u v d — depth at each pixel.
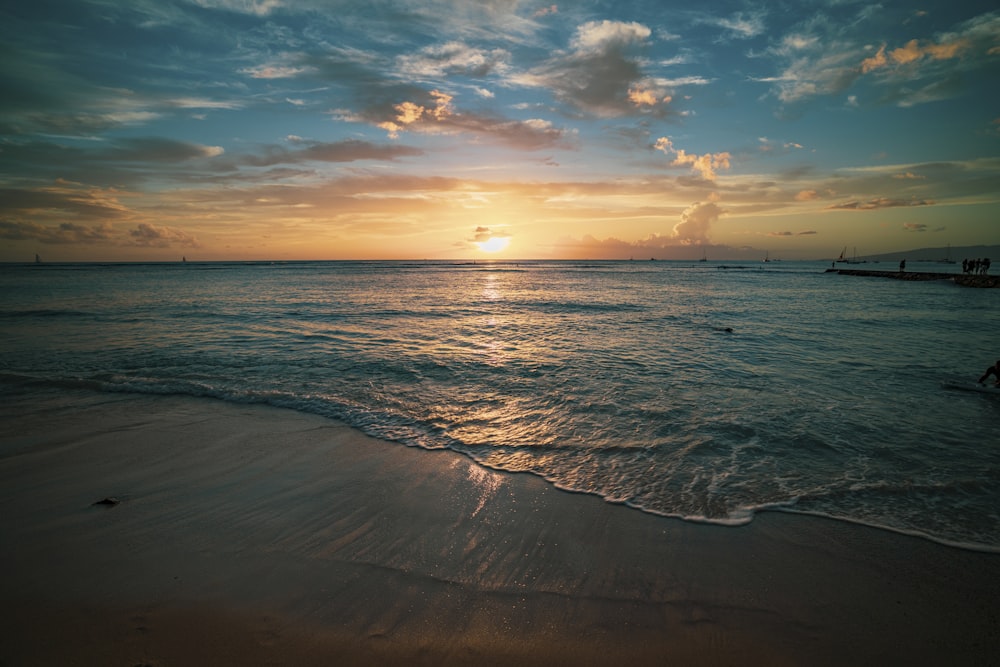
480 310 25.42
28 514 5.00
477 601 3.71
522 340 15.79
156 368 11.64
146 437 7.24
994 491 5.53
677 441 7.03
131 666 3.05
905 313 24.19
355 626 3.44
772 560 4.25
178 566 4.12
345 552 4.34
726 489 5.59
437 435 7.34
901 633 3.41
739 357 12.97
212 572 4.04
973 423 7.81
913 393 9.52
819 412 8.34
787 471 6.06
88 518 4.91
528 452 6.68
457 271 103.12
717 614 3.59
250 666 3.07
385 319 21.41
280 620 3.49
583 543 4.50
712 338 16.19
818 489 5.58
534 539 4.57
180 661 3.10
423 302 30.28
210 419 8.05
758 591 3.84
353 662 3.13
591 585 3.90
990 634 3.39
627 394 9.43
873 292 40.66
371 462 6.36
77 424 7.80
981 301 31.64
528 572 4.07
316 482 5.77
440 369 11.55
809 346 14.68
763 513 5.06
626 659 3.19
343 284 51.84
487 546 4.45
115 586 3.84
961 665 3.14
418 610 3.61
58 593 3.75
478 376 10.88
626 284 54.84
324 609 3.61
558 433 7.38
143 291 39.75
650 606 3.67
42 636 3.29
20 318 21.34
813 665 3.16
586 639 3.35
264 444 6.99
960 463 6.29
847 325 19.52
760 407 8.59
